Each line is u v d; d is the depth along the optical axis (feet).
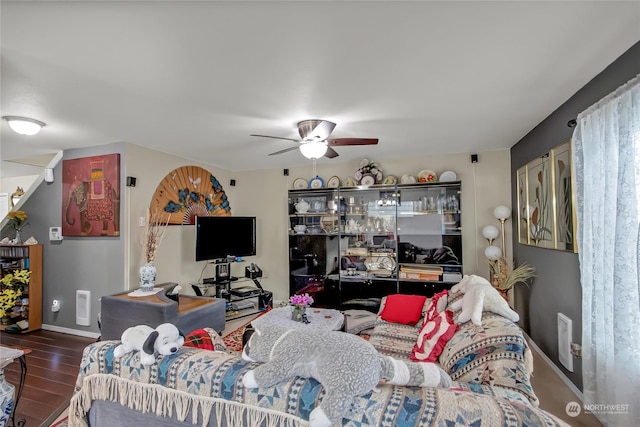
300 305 9.48
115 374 4.11
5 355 5.76
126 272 11.25
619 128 5.39
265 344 3.84
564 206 7.89
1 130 9.78
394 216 14.43
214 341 5.90
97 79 6.45
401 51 5.56
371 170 14.35
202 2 4.22
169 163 13.26
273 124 9.41
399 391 3.26
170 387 3.82
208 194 15.60
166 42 5.18
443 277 13.28
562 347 8.18
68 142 11.30
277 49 5.44
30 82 6.55
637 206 5.18
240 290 14.83
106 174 11.54
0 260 12.98
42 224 12.86
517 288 12.44
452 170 13.85
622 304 5.36
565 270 8.05
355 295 14.70
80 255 12.04
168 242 13.12
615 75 5.92
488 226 12.64
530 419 2.81
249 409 3.46
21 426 6.49
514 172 12.44
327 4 4.32
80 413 4.27
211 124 9.37
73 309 12.10
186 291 14.03
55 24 4.65
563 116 8.01
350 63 5.95
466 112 8.60
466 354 5.49
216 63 5.89
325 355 3.37
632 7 4.41
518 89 7.14
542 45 5.39
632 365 5.28
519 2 4.32
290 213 15.94
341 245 15.16
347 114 8.65
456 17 4.64
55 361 9.66
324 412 3.01
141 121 9.07
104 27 4.74
